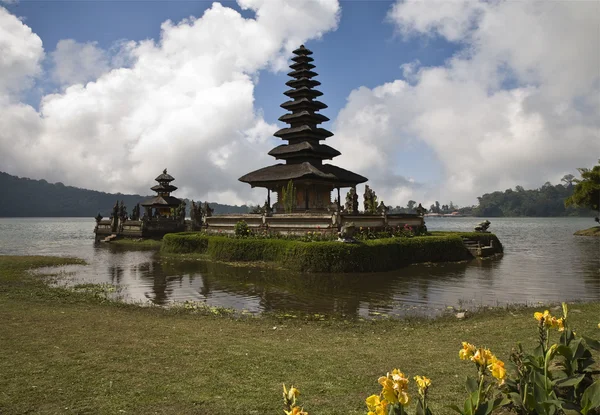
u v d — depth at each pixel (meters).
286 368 9.08
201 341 11.36
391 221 39.22
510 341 11.02
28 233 98.50
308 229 35.25
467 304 18.30
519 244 57.97
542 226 140.75
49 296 18.61
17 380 8.18
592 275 27.27
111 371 8.76
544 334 5.96
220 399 7.38
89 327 12.70
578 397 5.67
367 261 28.81
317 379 8.38
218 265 32.53
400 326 14.16
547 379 5.39
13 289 20.33
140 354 9.97
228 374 8.66
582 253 43.62
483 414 4.93
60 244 60.56
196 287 22.95
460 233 43.84
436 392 7.47
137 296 20.36
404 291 21.64
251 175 47.62
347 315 16.30
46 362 9.25
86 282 24.64
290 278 26.03
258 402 7.24
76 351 10.10
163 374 8.62
